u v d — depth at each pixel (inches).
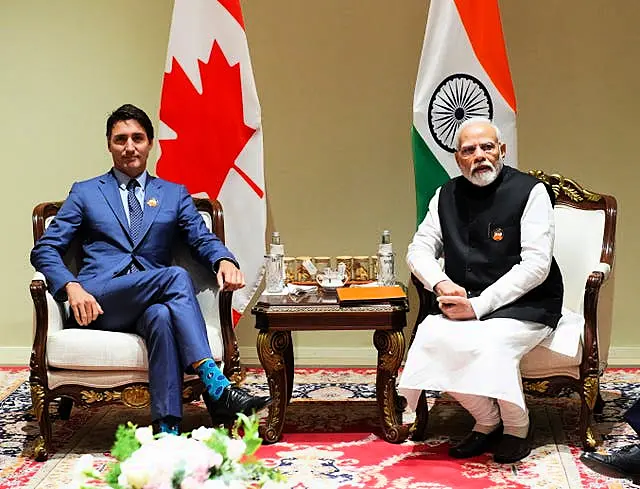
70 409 163.0
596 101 190.1
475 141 143.2
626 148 190.9
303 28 193.3
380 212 196.1
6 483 130.9
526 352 136.5
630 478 128.4
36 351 140.3
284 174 196.7
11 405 171.5
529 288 138.3
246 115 180.5
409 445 144.0
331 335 199.5
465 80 175.2
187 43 180.1
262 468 77.6
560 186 158.6
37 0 196.4
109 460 140.2
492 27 175.0
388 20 191.9
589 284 137.1
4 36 197.5
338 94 194.2
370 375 190.4
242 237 182.9
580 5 188.4
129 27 195.8
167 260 155.6
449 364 134.0
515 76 190.5
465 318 137.7
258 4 193.5
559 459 136.3
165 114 181.0
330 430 152.3
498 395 130.7
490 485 126.2
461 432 149.9
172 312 140.2
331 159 195.8
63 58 197.0
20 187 200.5
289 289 156.8
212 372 138.9
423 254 148.6
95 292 144.4
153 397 138.2
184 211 156.9
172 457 71.2
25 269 202.5
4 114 199.0
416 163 177.9
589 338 137.4
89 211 153.5
